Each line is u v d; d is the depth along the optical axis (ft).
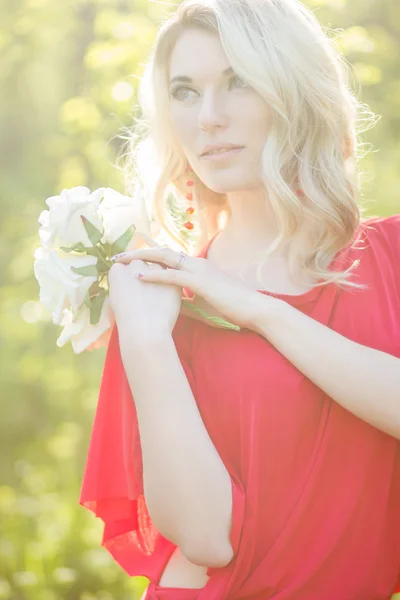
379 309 7.73
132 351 7.23
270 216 8.08
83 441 22.97
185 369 7.73
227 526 7.10
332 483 7.39
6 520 19.76
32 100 22.71
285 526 7.32
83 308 7.58
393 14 19.62
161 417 7.06
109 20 18.72
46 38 20.71
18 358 23.91
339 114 7.89
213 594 7.27
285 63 7.55
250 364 7.49
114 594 17.12
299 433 7.36
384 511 7.52
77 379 22.50
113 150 19.38
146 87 8.57
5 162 23.22
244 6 7.59
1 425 24.76
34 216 22.34
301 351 7.27
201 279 7.55
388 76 19.15
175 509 7.00
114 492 7.86
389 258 8.00
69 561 17.58
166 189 8.73
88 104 19.02
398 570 7.79
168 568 7.82
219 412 7.54
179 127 7.89
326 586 7.37
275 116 7.63
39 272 7.54
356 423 7.44
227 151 7.72
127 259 7.64
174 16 7.91
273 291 7.83
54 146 20.81
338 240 7.82
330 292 7.75
